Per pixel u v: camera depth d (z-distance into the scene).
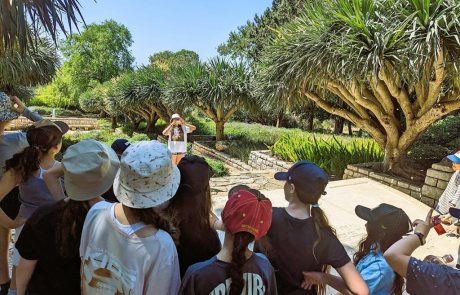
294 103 8.94
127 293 1.43
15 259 2.06
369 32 6.28
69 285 1.65
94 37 46.22
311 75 7.21
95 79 46.38
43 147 2.24
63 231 1.56
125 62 49.34
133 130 25.73
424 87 7.00
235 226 1.44
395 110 8.09
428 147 9.43
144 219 1.46
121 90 21.97
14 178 2.20
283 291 1.79
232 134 18.06
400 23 6.17
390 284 1.86
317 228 1.74
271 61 8.23
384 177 7.65
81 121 34.00
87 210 1.61
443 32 5.88
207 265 1.48
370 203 5.67
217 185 8.27
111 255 1.46
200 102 16.05
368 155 9.48
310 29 7.23
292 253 1.74
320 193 1.74
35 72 13.38
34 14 3.66
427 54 5.65
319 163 9.71
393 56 6.06
